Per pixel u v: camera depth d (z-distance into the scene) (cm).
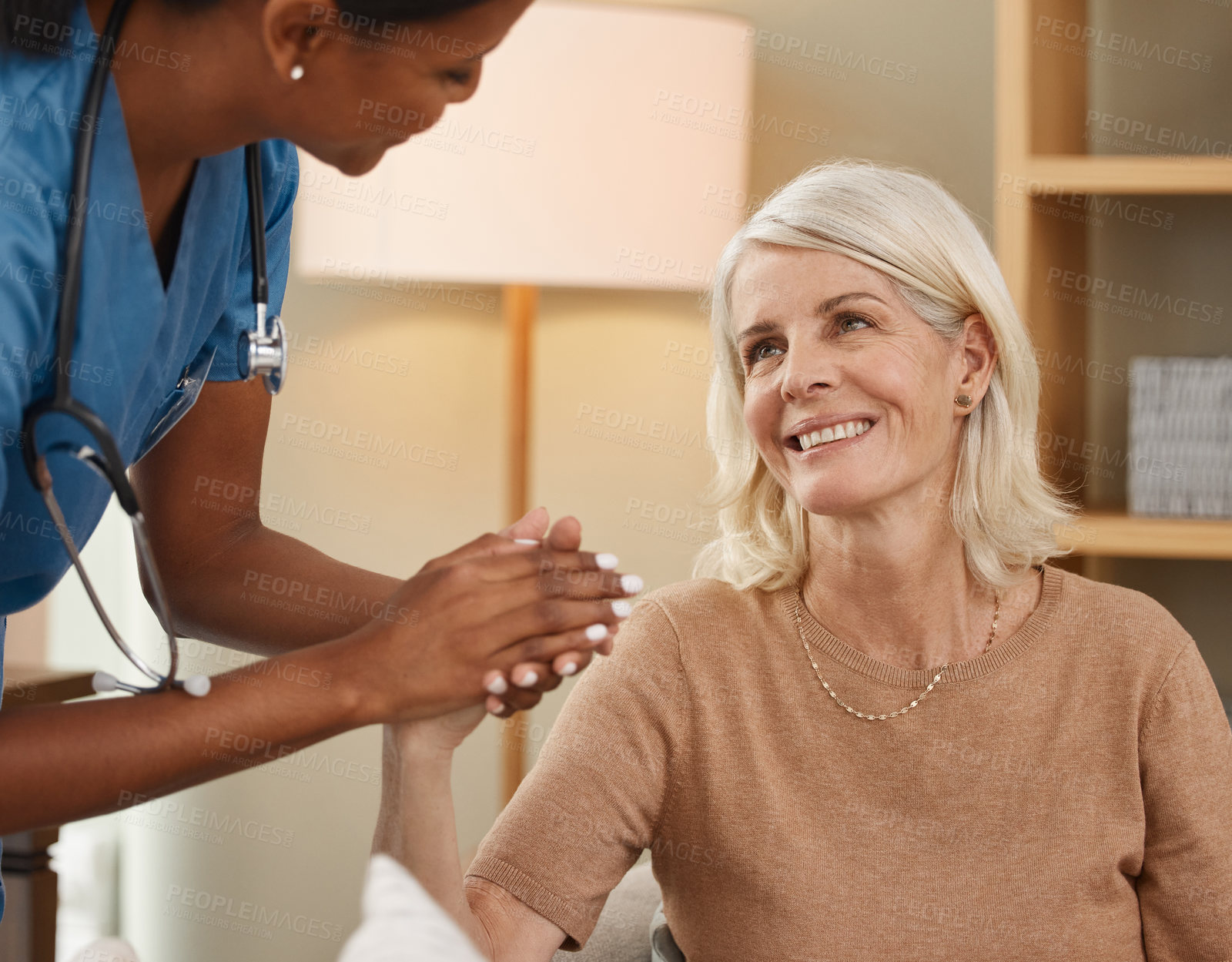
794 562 124
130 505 79
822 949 112
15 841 152
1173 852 115
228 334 107
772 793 116
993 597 121
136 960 111
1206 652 195
